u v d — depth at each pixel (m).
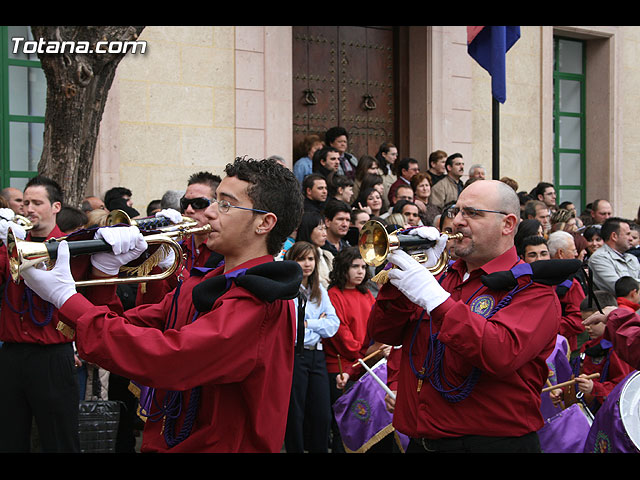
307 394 5.54
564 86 13.76
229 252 2.69
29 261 2.47
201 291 2.57
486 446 3.05
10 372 4.52
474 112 12.09
